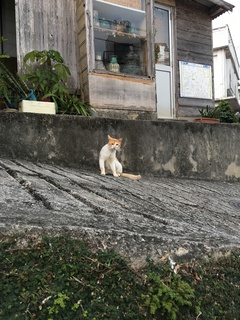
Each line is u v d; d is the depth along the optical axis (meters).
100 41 4.52
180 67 5.91
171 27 5.85
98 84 4.36
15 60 5.34
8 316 0.98
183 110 5.93
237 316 1.26
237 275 1.38
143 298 1.13
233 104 9.62
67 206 1.67
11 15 5.43
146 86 4.72
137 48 4.82
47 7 4.35
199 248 1.36
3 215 1.31
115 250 1.22
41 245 1.13
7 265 1.06
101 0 4.43
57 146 3.38
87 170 3.43
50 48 4.37
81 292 1.08
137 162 3.83
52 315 1.01
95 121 3.59
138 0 4.70
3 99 3.76
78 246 1.17
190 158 4.21
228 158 4.52
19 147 3.19
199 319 1.18
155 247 1.29
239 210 2.69
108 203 1.99
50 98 3.94
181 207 2.38
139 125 3.86
